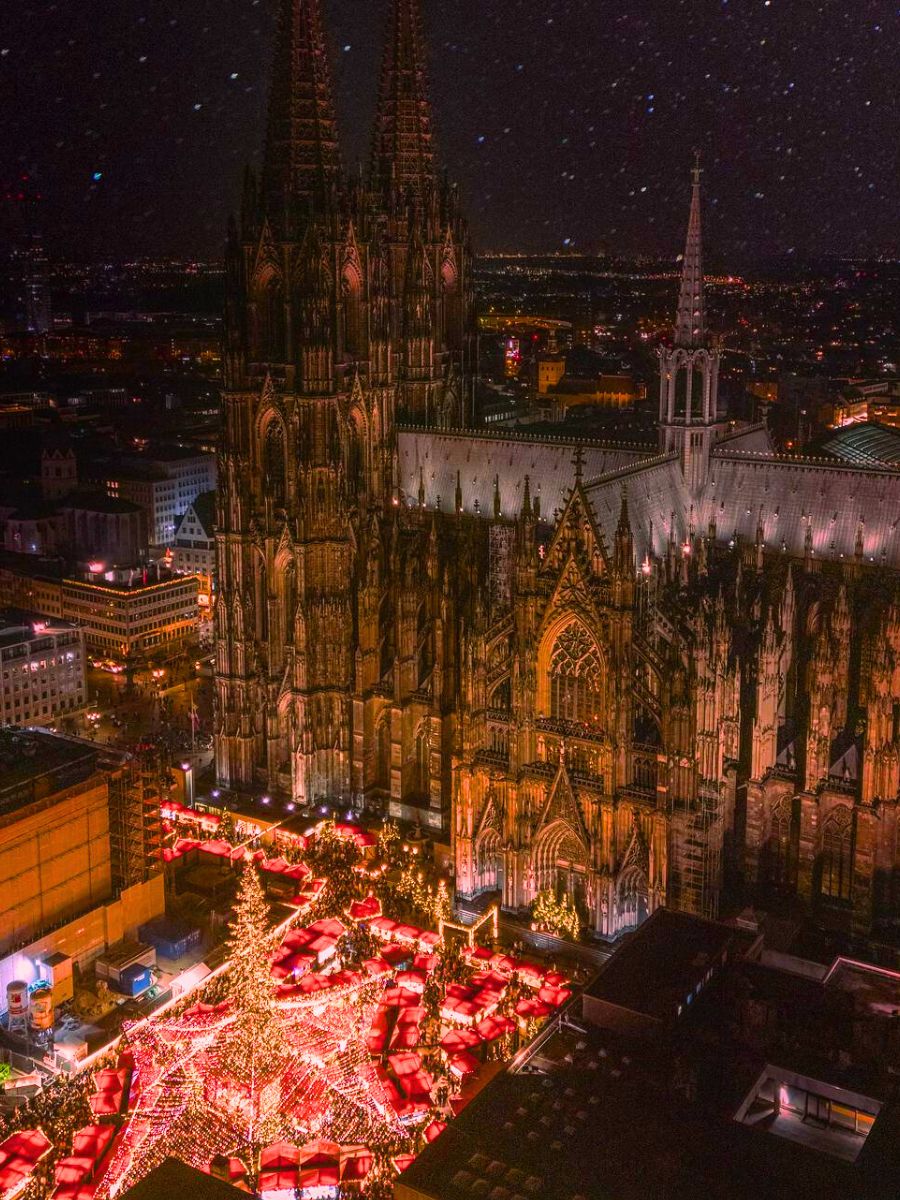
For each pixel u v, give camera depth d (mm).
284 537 162125
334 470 160000
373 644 161625
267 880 152375
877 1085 87938
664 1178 78312
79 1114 107500
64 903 136250
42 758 138500
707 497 160875
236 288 161125
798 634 147250
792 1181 77938
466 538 164375
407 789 161875
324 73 157500
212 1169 100750
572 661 134125
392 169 175500
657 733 137000
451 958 128000
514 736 136125
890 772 124062
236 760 171625
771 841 136125
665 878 128875
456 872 143250
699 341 156750
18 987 124375
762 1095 91188
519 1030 118000
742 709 136875
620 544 126938
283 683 167125
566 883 138000
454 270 184250
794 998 98875
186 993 123625
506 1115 84938
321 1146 101250
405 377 179625
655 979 101000
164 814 162625
